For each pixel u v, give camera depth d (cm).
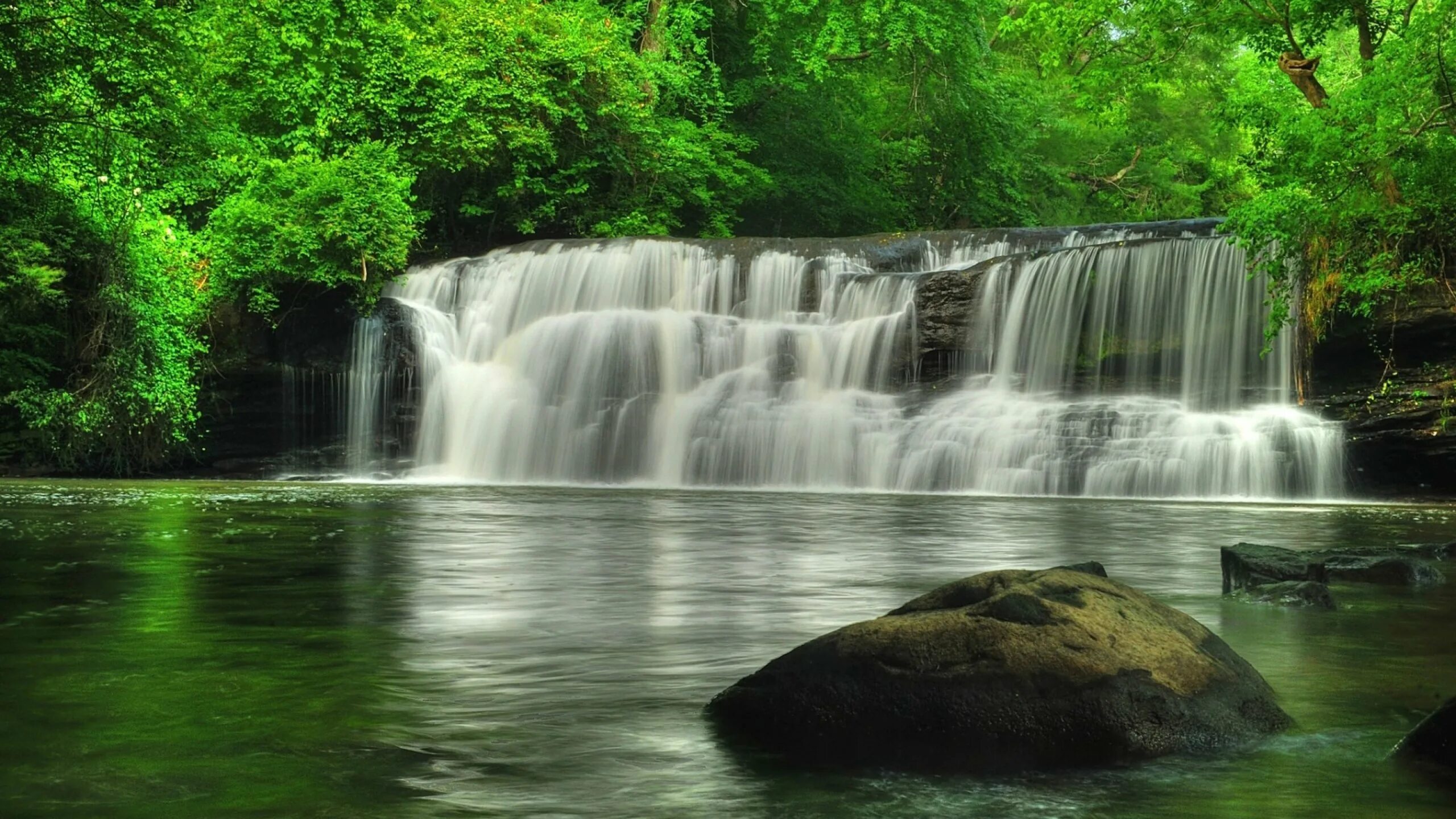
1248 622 655
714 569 892
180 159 2273
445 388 2873
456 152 3466
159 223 2755
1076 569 487
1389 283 1995
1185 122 5619
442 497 1898
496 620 632
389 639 569
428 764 352
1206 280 2422
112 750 363
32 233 2434
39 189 2495
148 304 2638
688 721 411
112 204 2580
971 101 4628
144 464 2725
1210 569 936
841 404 2611
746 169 4147
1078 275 2544
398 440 2869
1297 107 2052
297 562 912
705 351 2762
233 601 698
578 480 2733
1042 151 5594
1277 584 749
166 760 353
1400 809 316
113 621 621
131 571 845
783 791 331
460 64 3447
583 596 732
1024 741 378
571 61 3588
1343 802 322
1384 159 1811
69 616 635
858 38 4228
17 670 486
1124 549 1102
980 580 438
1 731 386
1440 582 844
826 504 1806
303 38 3294
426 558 953
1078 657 394
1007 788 337
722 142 4041
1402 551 1020
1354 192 1859
